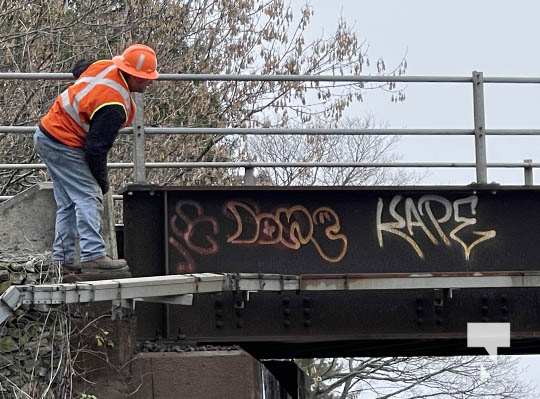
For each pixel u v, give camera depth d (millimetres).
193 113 40688
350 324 21641
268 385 21375
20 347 18406
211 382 19078
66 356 18625
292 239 21688
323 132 22219
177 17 42312
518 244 22203
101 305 19016
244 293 19969
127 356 19016
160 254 21375
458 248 22078
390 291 21797
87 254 19688
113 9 41781
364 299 21719
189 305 20484
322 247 21766
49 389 18391
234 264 21484
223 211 21562
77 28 39406
